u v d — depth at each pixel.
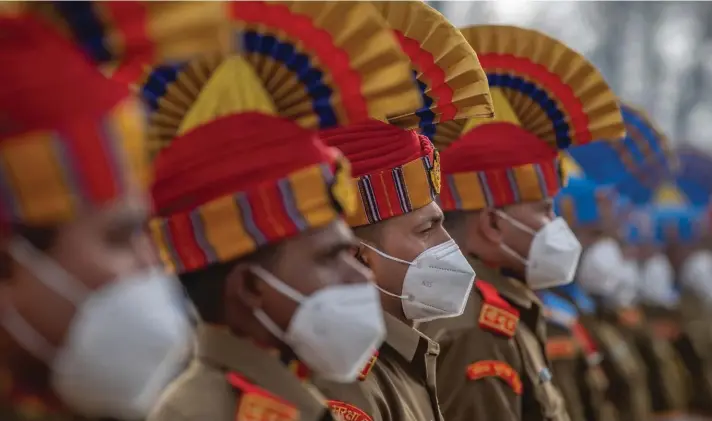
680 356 9.49
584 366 5.36
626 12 17.16
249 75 2.33
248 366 2.23
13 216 1.61
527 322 4.14
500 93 4.11
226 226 2.19
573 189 6.05
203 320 2.28
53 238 1.65
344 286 2.26
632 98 17.48
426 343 3.16
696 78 18.05
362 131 3.09
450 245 3.18
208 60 2.28
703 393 9.40
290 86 2.34
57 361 1.66
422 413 3.10
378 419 2.87
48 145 1.61
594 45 16.81
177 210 2.23
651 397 8.43
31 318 1.65
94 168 1.65
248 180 2.20
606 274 6.46
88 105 1.66
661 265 9.76
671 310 9.65
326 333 2.23
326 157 2.27
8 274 1.64
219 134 2.23
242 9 2.24
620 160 6.31
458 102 3.02
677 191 11.00
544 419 3.97
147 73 2.27
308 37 2.32
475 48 4.07
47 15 1.74
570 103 4.09
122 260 1.71
